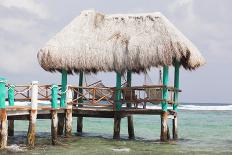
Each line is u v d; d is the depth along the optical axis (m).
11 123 21.88
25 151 15.26
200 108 91.44
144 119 49.69
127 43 20.09
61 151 15.88
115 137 20.62
